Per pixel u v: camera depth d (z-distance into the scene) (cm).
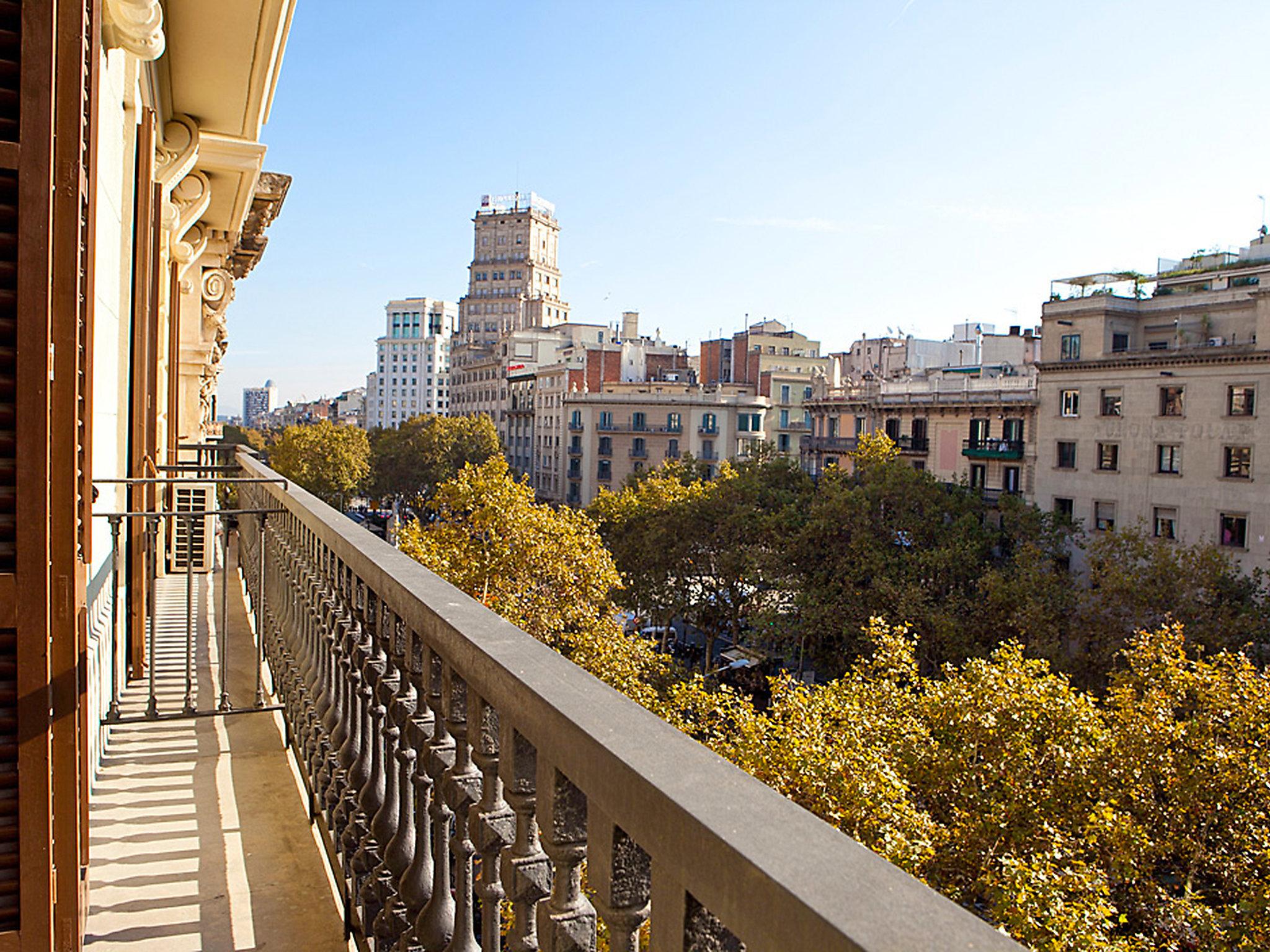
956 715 1479
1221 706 1520
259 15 558
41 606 201
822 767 1302
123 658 534
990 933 65
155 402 645
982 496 3944
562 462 8225
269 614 563
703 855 84
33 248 194
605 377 8231
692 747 105
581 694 124
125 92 480
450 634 165
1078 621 2877
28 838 204
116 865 328
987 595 3053
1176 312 3906
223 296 1406
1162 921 1302
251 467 744
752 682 3703
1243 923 1252
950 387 5019
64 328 204
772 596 3747
